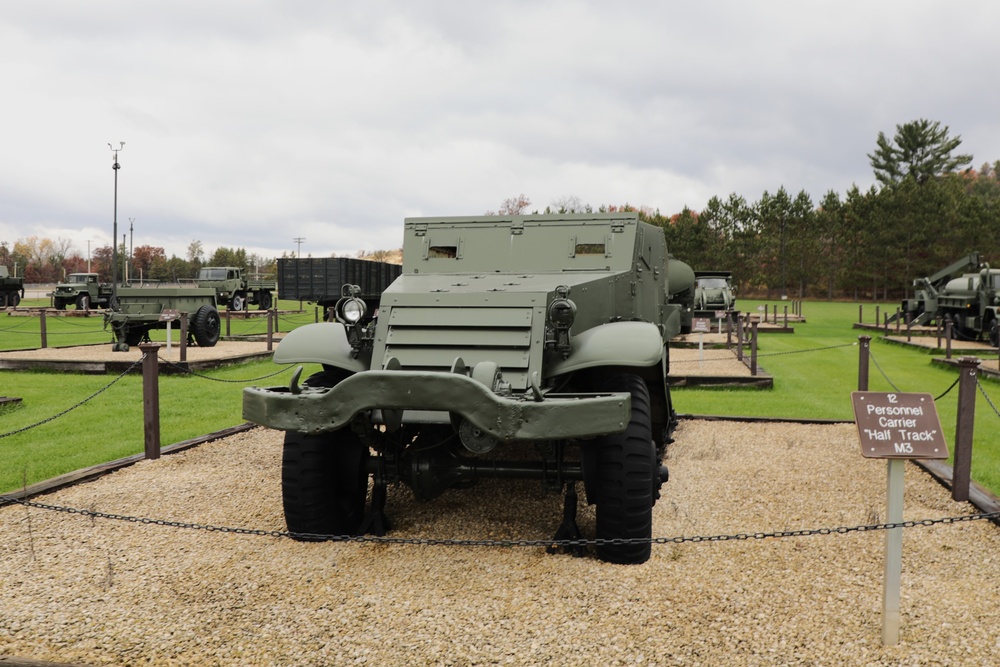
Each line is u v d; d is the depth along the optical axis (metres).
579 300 4.79
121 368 12.76
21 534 4.75
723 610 3.70
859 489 5.84
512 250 5.72
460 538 4.73
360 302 4.41
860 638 3.44
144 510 5.31
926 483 6.01
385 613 3.66
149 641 3.40
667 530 4.91
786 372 13.55
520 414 3.63
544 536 4.76
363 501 4.90
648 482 4.18
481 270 5.66
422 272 5.75
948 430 8.09
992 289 18.91
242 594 3.88
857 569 4.22
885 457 3.34
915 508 5.39
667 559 4.36
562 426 3.64
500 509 5.31
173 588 3.95
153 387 6.65
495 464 4.49
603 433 3.67
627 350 4.16
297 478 4.48
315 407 3.81
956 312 21.14
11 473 6.23
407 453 4.60
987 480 6.07
